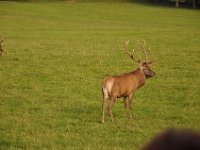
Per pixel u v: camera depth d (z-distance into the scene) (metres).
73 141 31.59
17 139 31.89
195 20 180.12
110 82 36.78
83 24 159.62
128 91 37.69
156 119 38.84
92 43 101.06
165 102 46.03
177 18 185.88
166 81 57.69
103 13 195.50
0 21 159.38
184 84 55.84
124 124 36.94
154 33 125.38
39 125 35.97
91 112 41.12
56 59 74.81
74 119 38.16
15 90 50.81
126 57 78.38
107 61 73.50
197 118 39.44
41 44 98.31
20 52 83.44
